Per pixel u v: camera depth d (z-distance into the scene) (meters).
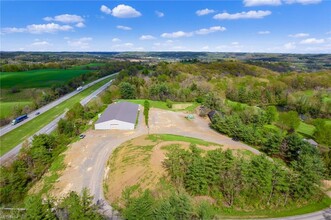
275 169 39.50
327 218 36.91
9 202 38.59
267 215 37.00
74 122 71.88
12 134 68.94
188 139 62.38
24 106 92.56
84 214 29.27
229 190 38.81
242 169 39.09
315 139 64.69
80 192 41.66
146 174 44.34
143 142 58.19
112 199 40.16
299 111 107.81
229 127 68.12
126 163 48.81
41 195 41.47
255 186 39.00
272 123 81.00
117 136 65.31
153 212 30.00
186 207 30.70
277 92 126.12
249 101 119.00
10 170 43.06
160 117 84.62
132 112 81.12
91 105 89.19
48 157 51.00
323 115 100.25
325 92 119.19
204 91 116.38
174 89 116.44
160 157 49.50
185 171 41.56
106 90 115.69
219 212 37.09
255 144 63.16
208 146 58.38
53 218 27.98
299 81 139.38
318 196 41.59
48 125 76.50
